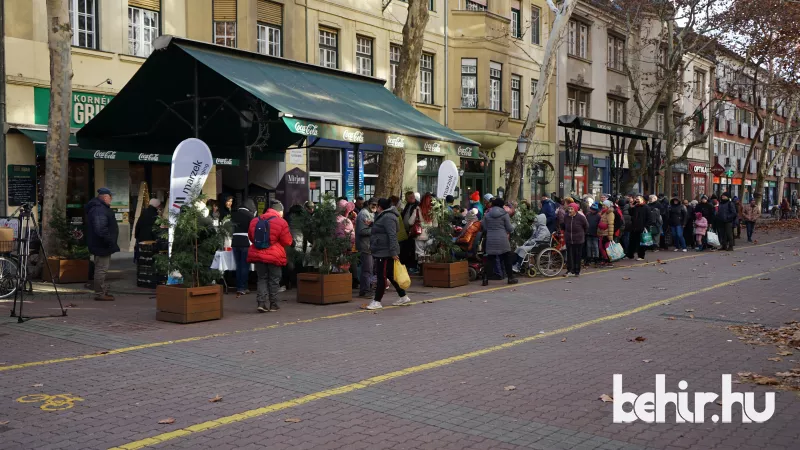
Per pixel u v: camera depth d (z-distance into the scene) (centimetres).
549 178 3578
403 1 2714
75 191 1834
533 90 3459
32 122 1698
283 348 876
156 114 1580
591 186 4019
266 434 558
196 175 1194
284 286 1455
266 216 1155
